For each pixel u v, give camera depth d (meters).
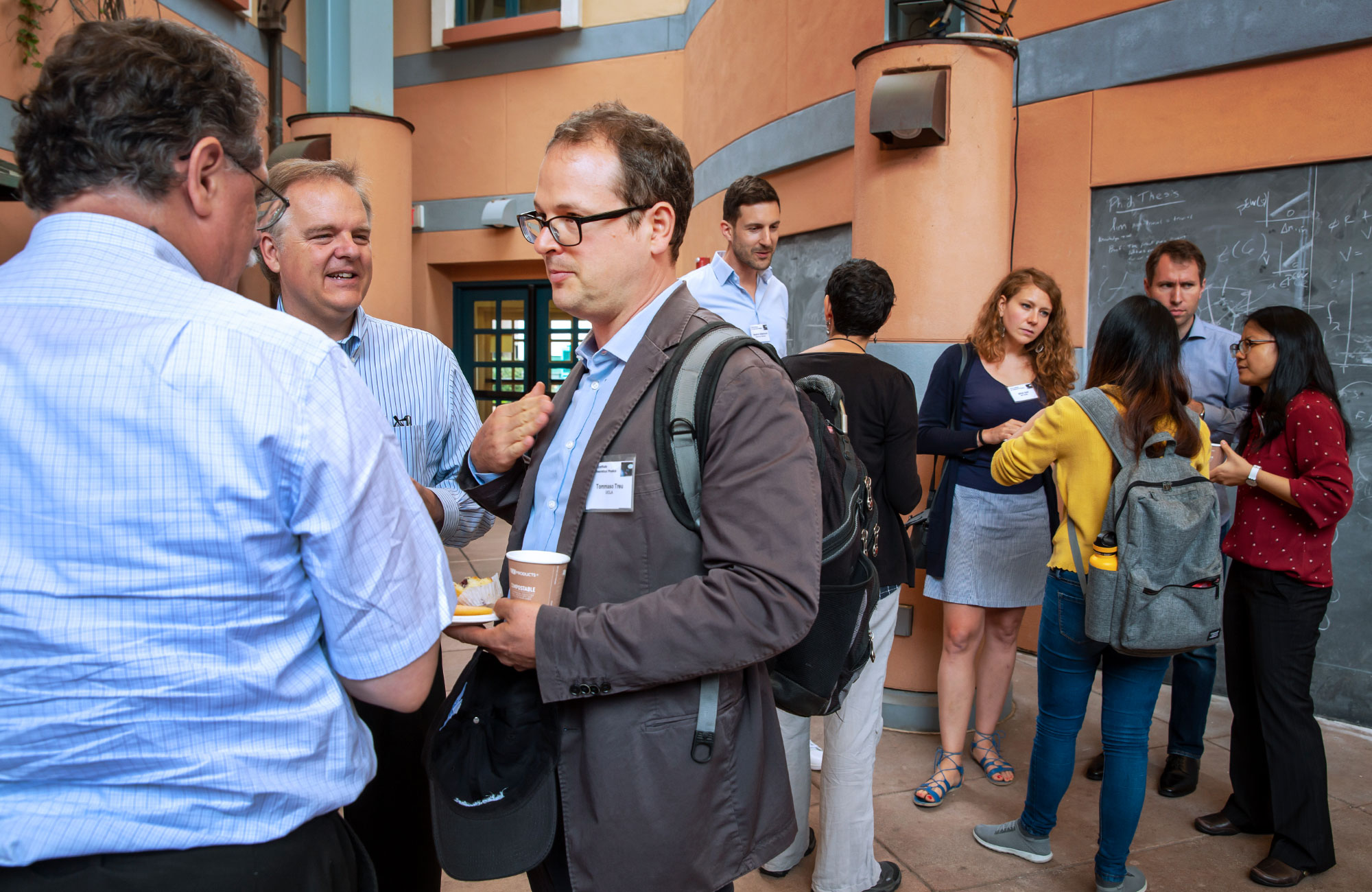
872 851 2.14
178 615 0.76
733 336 1.18
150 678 0.75
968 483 2.80
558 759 1.11
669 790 1.08
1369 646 3.21
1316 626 2.26
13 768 0.74
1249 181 3.40
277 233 1.65
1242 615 2.44
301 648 0.84
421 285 8.51
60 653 0.74
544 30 7.66
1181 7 3.48
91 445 0.74
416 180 8.41
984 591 2.75
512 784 1.07
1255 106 3.35
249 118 0.89
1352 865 2.33
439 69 8.24
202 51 0.85
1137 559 1.93
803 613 1.06
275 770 0.81
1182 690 2.78
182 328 0.77
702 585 1.05
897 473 2.22
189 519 0.75
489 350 8.77
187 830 0.77
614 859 1.08
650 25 7.40
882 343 3.31
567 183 1.18
